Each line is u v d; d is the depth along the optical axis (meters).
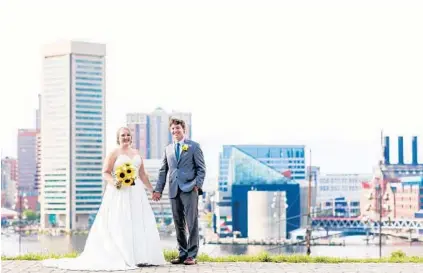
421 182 107.25
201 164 11.70
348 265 11.62
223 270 10.79
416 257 13.06
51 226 118.06
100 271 10.92
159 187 11.96
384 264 11.80
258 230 115.31
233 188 116.62
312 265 11.61
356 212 112.06
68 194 121.31
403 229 106.75
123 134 11.87
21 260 12.44
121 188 11.62
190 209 11.67
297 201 115.44
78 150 125.12
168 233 58.91
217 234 114.75
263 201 114.56
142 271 10.74
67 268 11.09
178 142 11.76
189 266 11.41
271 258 12.41
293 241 112.56
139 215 11.66
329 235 111.31
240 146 114.62
